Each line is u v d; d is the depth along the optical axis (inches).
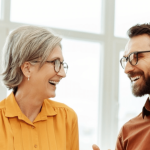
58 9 123.2
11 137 52.5
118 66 134.5
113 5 134.6
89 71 129.2
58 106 62.5
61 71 55.6
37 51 52.6
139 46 59.2
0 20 108.6
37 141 54.2
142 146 58.2
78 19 128.1
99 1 133.3
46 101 61.9
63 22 124.3
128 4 139.7
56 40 54.2
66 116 61.6
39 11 118.7
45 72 53.7
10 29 110.4
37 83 54.2
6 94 107.1
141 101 137.5
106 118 131.4
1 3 110.6
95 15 132.3
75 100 125.8
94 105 130.0
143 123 62.2
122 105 134.6
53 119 59.9
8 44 55.3
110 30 133.3
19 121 54.9
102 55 132.0
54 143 56.0
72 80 125.1
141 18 141.9
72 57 125.5
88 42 129.5
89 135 128.7
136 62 58.8
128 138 62.9
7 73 55.7
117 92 133.6
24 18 115.3
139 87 59.2
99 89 131.6
